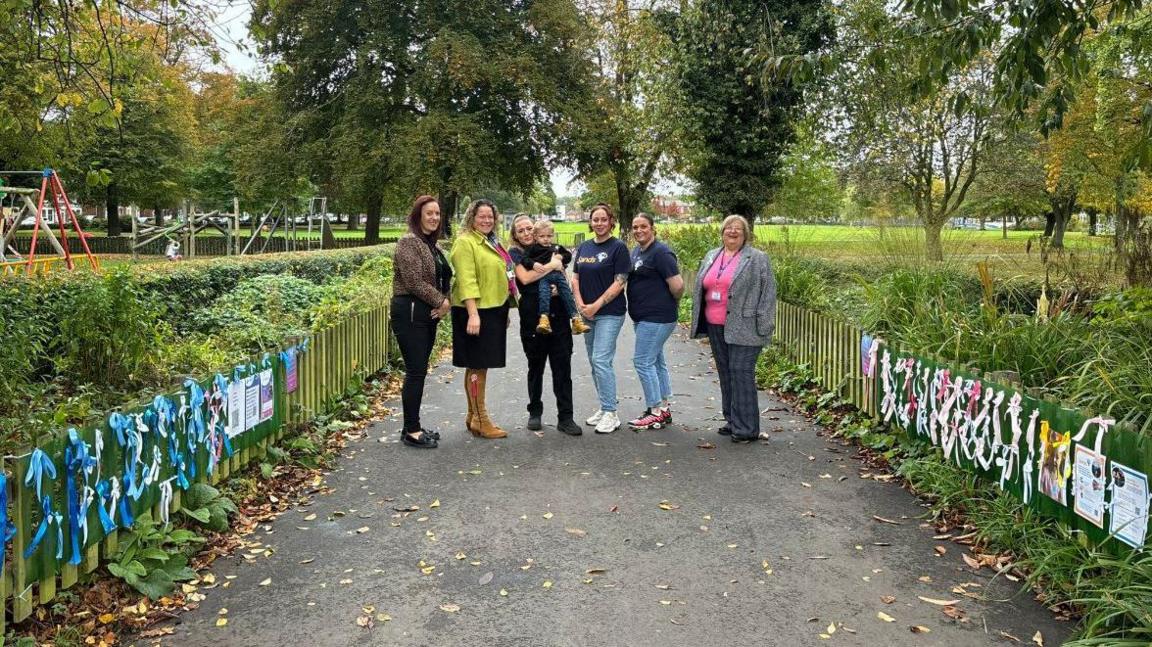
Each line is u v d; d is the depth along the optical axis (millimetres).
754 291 6289
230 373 4906
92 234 41531
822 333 7867
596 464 5793
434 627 3438
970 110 6375
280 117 33094
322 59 31531
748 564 4062
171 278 9617
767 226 18109
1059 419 3932
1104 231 12258
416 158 28266
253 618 3514
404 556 4176
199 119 46094
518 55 29906
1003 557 4070
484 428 6543
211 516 4418
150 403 4020
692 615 3531
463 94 31219
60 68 7047
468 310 6195
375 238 37844
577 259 6883
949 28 5586
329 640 3330
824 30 14828
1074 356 5422
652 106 20172
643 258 6730
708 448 6238
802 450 6168
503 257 6414
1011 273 9305
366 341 8438
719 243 19469
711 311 6617
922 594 3725
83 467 3500
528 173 35344
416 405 6250
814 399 7707
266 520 4688
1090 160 21375
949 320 6199
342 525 4613
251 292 10289
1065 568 3717
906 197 21453
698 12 16547
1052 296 8219
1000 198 25328
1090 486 3682
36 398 5422
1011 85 6070
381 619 3504
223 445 4812
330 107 32469
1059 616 3508
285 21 29875
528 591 3773
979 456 4691
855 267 11508
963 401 4895
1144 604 3035
